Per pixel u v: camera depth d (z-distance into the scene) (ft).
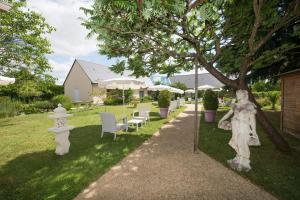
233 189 11.78
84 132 28.32
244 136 14.46
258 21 14.83
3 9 16.48
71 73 99.96
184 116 45.96
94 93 83.97
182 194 11.31
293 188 11.63
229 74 35.65
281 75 28.66
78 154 18.35
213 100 35.91
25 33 41.11
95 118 42.93
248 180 12.92
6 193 11.60
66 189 11.89
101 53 21.38
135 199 10.88
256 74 38.60
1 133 28.45
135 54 22.06
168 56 22.57
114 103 87.35
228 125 29.17
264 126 19.31
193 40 17.98
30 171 14.62
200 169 14.84
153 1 7.42
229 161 15.49
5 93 61.67
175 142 22.76
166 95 42.93
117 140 23.45
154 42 19.43
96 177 13.56
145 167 15.35
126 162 16.46
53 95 78.48
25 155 18.29
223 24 19.72
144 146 21.18
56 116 17.93
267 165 15.25
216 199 10.75
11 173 14.30
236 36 20.61
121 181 13.04
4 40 38.40
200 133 27.30
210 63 20.33
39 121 40.34
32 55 42.42
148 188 12.06
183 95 136.67
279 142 18.81
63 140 18.52
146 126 32.65
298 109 24.52
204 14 9.67
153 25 15.90
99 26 12.57
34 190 11.89
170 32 17.66
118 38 18.21
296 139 23.63
